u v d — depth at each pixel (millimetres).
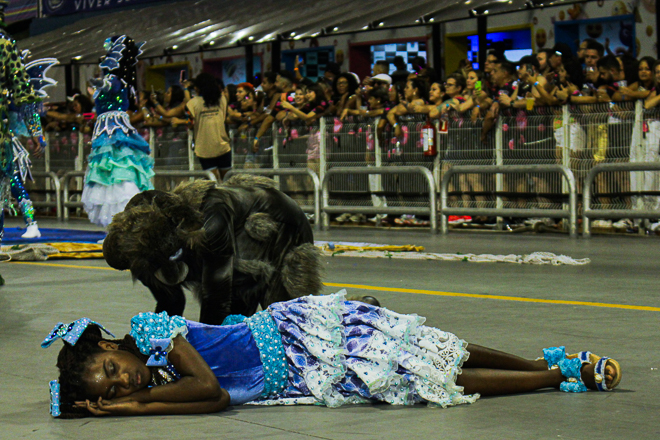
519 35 18672
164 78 25688
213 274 4711
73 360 3938
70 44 25734
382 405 4164
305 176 16047
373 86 15547
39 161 20281
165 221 4438
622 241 12023
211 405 3986
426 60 19672
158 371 4016
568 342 5504
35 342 5746
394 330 4164
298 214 5148
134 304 7320
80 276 9258
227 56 23672
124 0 27844
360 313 4254
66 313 6902
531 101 13211
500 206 13727
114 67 10977
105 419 3959
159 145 18172
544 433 3652
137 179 11273
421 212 14250
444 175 14016
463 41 19234
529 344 5469
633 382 4504
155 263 4469
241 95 17031
